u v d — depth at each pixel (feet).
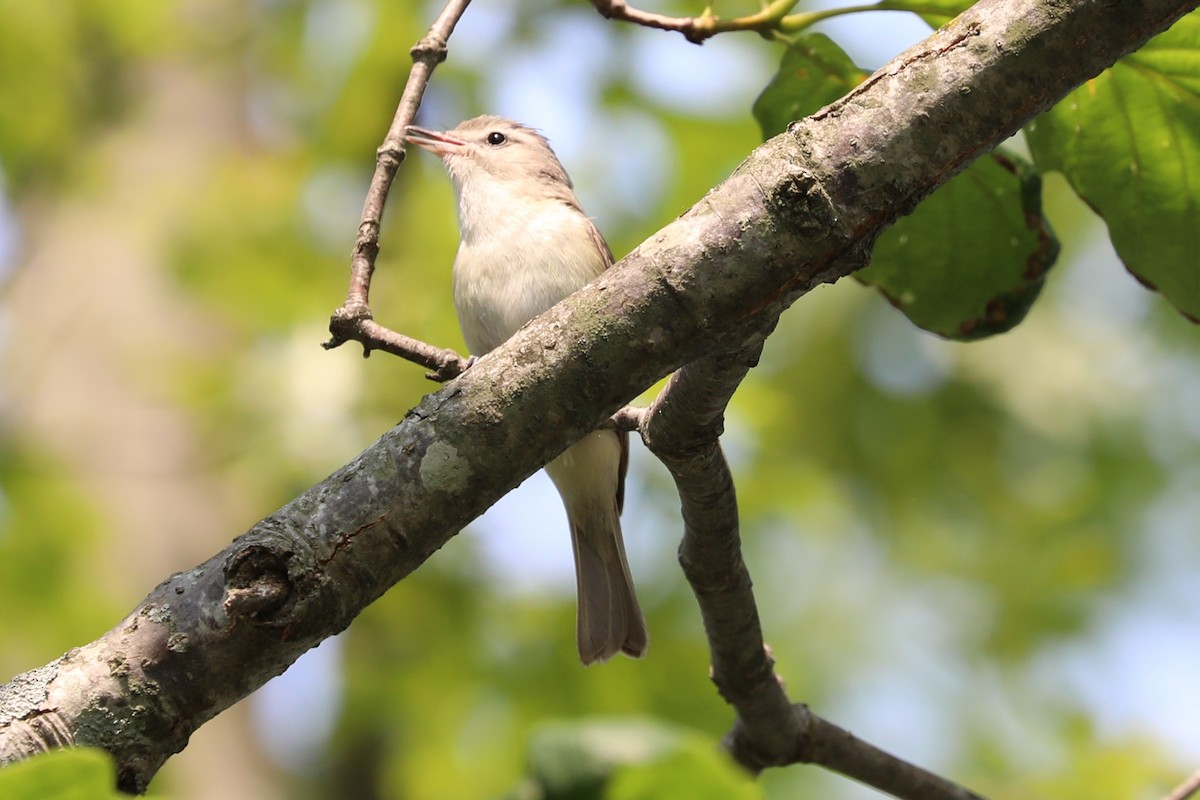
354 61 37.65
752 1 38.17
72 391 40.04
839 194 12.62
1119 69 18.67
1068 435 46.39
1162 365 49.47
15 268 44.24
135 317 41.09
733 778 12.87
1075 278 49.62
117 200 39.78
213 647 12.08
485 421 12.75
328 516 12.48
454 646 36.06
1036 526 46.98
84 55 42.39
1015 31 12.76
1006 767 43.24
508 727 35.86
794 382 46.68
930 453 46.52
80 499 35.81
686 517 16.53
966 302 21.20
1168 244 19.76
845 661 44.83
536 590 37.04
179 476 38.17
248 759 41.01
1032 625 45.57
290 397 32.24
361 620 36.52
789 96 19.75
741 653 18.25
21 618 34.27
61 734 11.68
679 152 38.75
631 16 18.40
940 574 46.85
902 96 12.79
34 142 42.04
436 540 12.74
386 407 32.30
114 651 12.07
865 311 46.73
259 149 41.70
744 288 12.69
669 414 14.74
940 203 20.42
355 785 41.42
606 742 13.76
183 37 41.50
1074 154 19.58
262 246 34.55
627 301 12.76
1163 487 47.98
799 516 39.99
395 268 33.81
